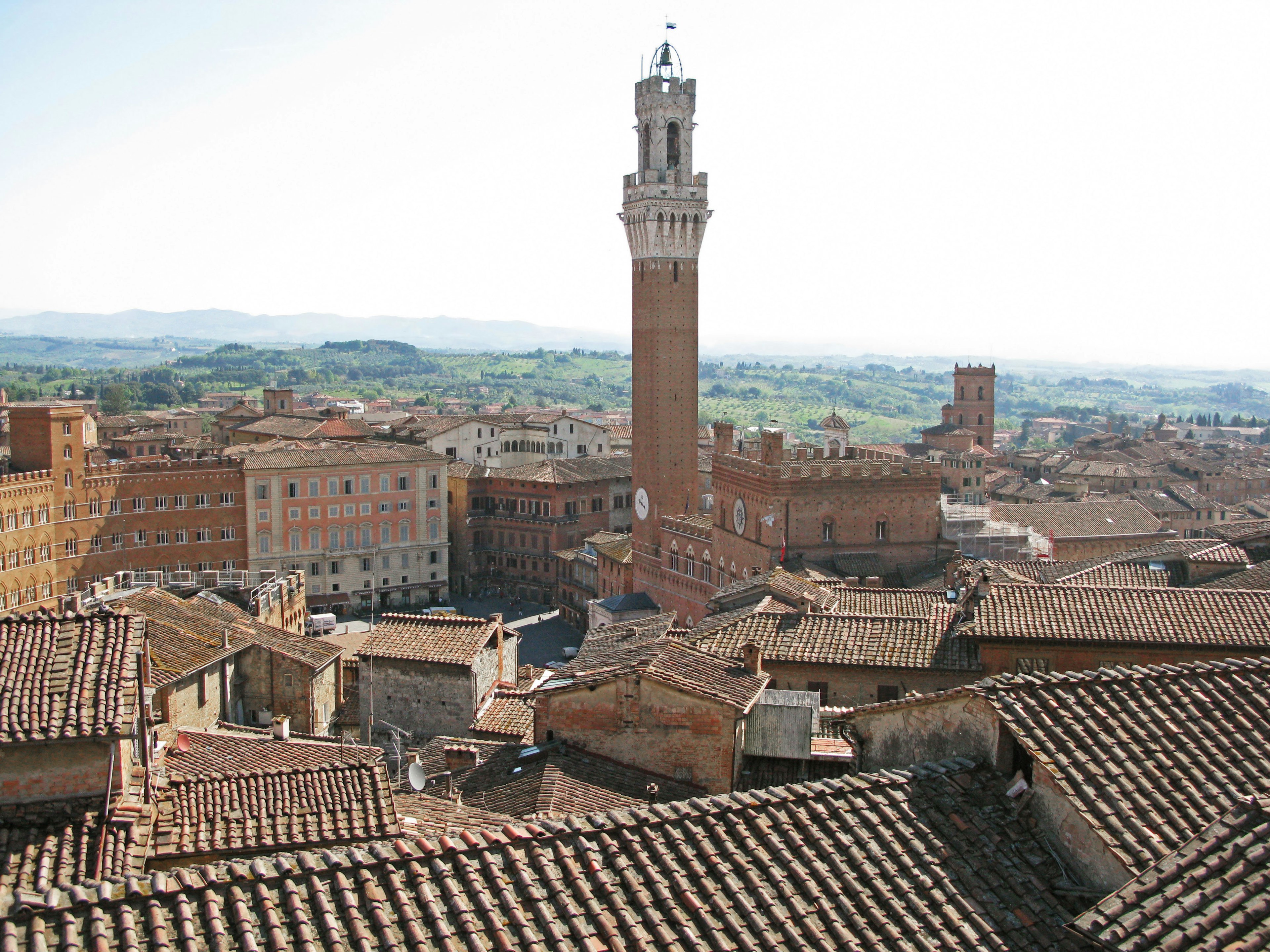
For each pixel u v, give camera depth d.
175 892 21.06
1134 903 20.86
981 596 61.56
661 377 175.12
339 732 74.81
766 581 79.50
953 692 30.19
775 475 125.81
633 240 176.00
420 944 20.39
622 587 182.12
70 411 170.75
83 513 173.00
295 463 194.12
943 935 22.36
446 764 52.81
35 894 20.89
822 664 58.97
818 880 23.36
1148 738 26.39
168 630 70.06
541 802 39.88
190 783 39.22
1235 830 21.48
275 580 117.50
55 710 31.64
